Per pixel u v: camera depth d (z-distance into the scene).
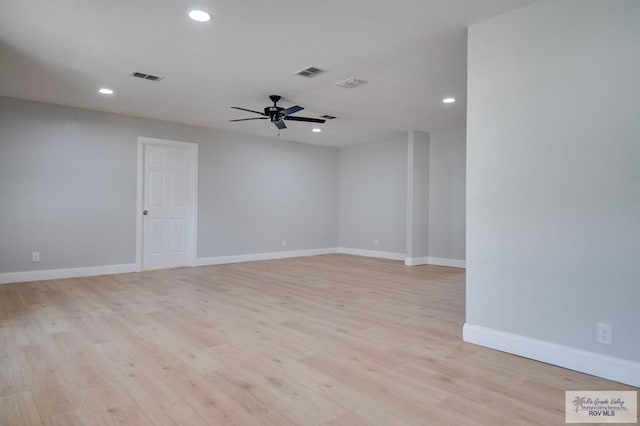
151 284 5.01
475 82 2.89
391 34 3.10
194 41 3.26
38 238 5.13
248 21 2.90
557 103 2.50
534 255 2.60
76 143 5.39
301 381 2.25
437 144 7.15
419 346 2.84
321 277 5.66
